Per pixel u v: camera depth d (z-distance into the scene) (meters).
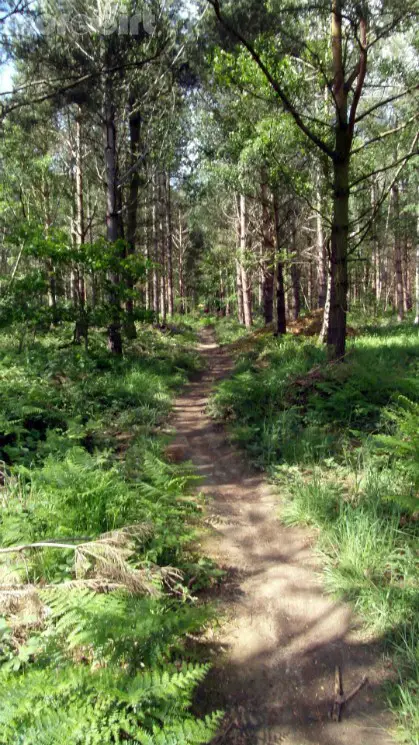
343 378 8.26
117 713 2.23
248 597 3.71
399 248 23.98
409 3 7.75
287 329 19.08
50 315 12.30
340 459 5.96
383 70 11.16
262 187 16.09
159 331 22.12
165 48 13.09
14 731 2.02
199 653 3.13
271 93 10.74
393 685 2.78
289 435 6.73
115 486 4.34
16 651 2.78
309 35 10.51
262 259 17.02
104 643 2.49
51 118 16.05
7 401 7.05
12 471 4.96
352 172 13.77
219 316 47.28
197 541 4.50
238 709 2.73
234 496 5.59
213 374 14.61
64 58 12.15
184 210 33.88
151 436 7.32
